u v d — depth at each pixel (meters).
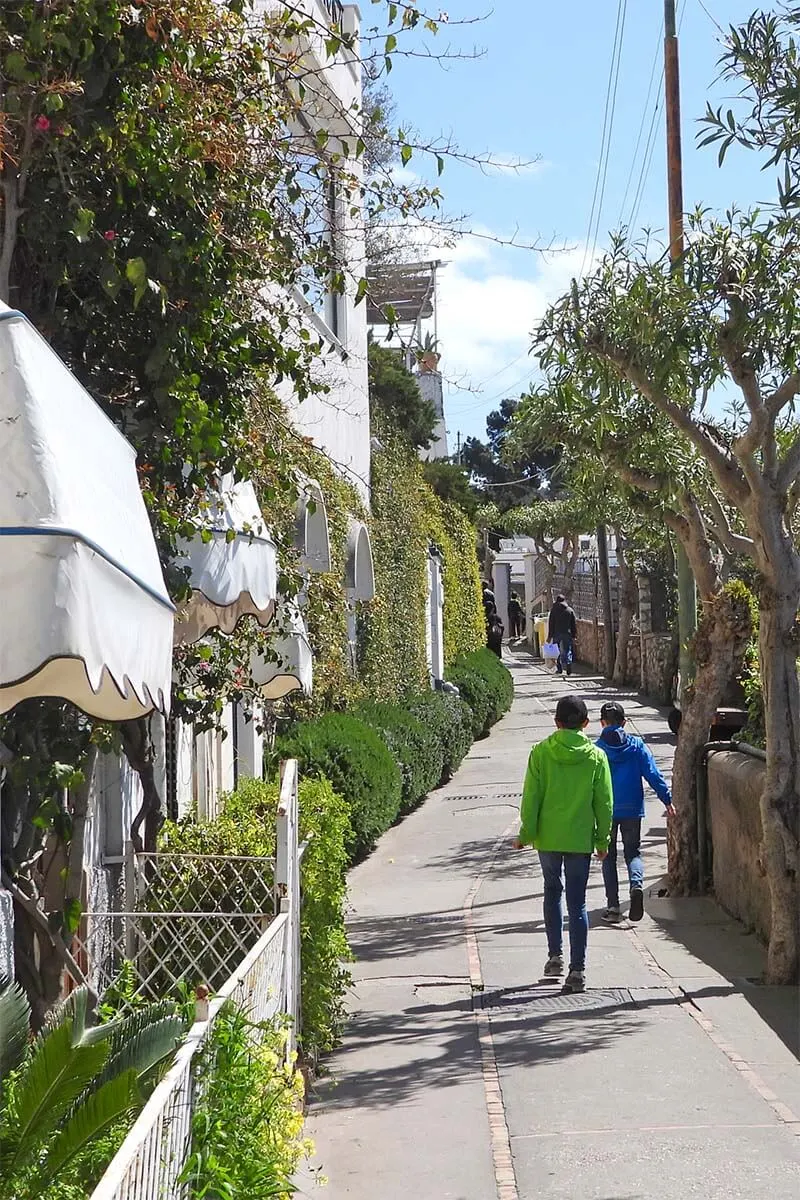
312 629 11.14
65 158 5.66
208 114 6.17
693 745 13.22
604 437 12.17
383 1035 8.45
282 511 10.02
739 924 11.66
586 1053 7.90
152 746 7.51
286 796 6.56
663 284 9.22
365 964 10.40
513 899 12.96
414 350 8.43
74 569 3.18
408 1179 5.99
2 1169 3.37
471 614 35.38
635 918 11.77
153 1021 4.18
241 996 4.50
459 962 10.39
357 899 13.03
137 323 6.20
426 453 36.41
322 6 13.40
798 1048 7.93
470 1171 6.07
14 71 5.25
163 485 6.25
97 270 5.94
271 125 6.77
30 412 3.35
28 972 5.91
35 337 3.54
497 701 29.62
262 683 8.90
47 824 5.44
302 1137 6.29
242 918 6.79
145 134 5.81
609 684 40.16
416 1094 7.23
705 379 9.12
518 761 24.28
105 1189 2.61
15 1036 4.05
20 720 5.37
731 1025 8.46
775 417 9.32
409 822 17.86
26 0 5.39
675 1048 7.97
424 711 20.33
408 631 22.64
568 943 11.03
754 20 8.95
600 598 45.78
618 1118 6.74
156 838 7.39
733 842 11.90
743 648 13.23
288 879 6.41
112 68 5.73
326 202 8.37
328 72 13.58
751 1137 6.42
